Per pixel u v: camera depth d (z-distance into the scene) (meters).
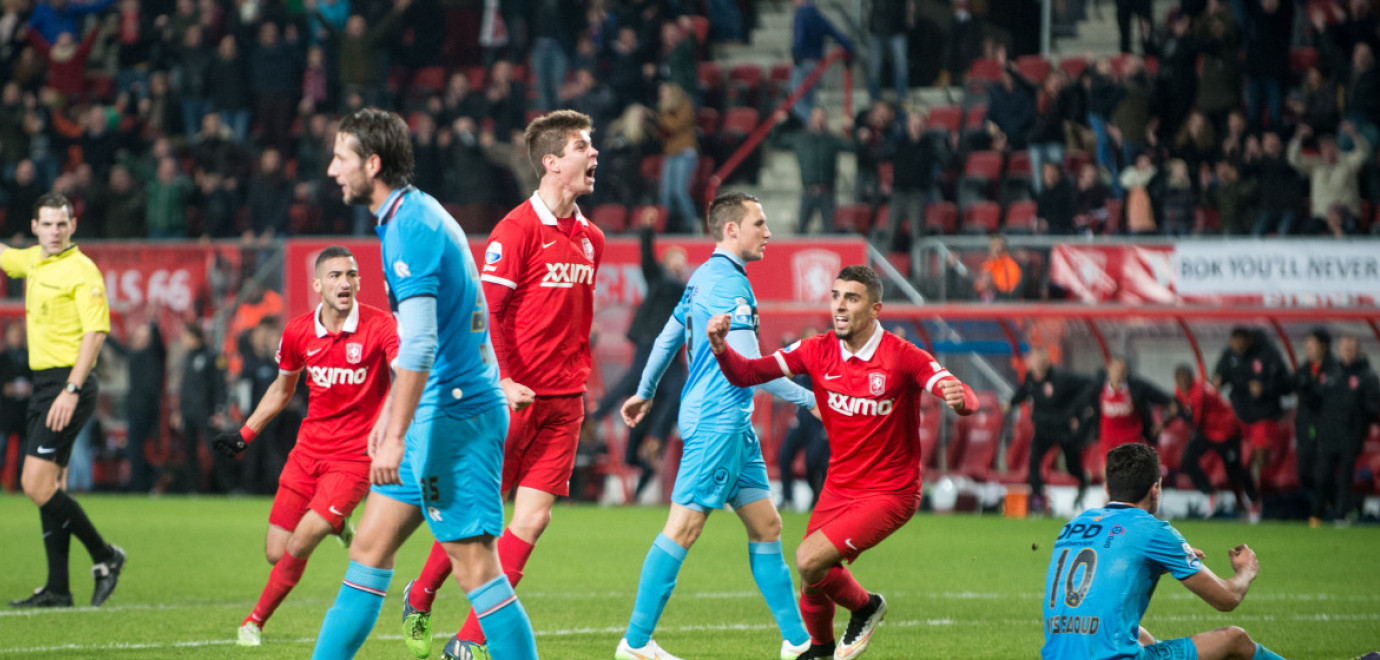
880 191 66.75
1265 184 61.34
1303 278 53.03
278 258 60.06
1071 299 56.00
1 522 48.53
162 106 75.31
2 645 23.53
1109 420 51.75
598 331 59.03
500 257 20.31
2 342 60.78
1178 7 69.31
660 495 59.34
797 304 54.34
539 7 71.44
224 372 59.97
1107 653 16.44
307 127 71.69
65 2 81.44
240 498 59.22
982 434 56.44
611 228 67.88
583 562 38.09
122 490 62.56
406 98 76.62
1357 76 64.44
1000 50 67.56
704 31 79.62
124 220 69.00
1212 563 38.00
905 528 48.53
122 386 63.00
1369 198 62.22
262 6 76.12
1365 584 33.56
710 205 22.59
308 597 30.91
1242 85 66.81
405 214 16.28
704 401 21.81
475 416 17.06
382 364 24.55
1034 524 50.03
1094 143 67.88
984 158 68.69
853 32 77.31
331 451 24.62
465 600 30.06
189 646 23.47
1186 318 51.47
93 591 31.59
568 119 20.61
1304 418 50.34
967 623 27.20
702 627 26.62
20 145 75.44
